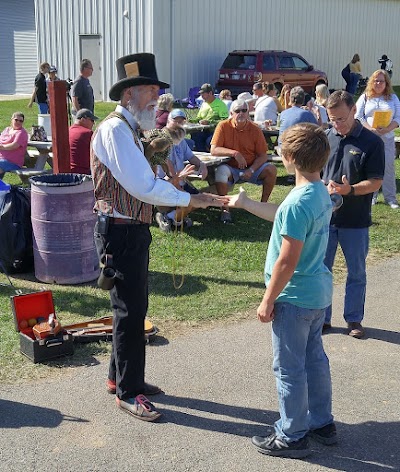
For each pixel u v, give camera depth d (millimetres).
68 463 3225
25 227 5906
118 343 3561
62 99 6445
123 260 3414
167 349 4512
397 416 3736
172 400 3854
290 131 3082
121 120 3303
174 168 7078
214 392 3953
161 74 20047
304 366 3215
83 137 7582
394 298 5625
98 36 20875
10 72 25078
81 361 4309
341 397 3943
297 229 2957
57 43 22000
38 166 9445
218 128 8055
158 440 3436
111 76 20906
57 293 5488
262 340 4684
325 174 4594
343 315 4883
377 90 7992
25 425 3547
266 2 22844
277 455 3301
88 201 5629
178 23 20078
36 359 4246
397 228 7711
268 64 19672
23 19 24078
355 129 4445
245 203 3369
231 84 19938
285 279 2998
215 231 7473
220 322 4984
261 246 6945
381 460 3309
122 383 3621
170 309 5180
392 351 4605
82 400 3818
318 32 25422
